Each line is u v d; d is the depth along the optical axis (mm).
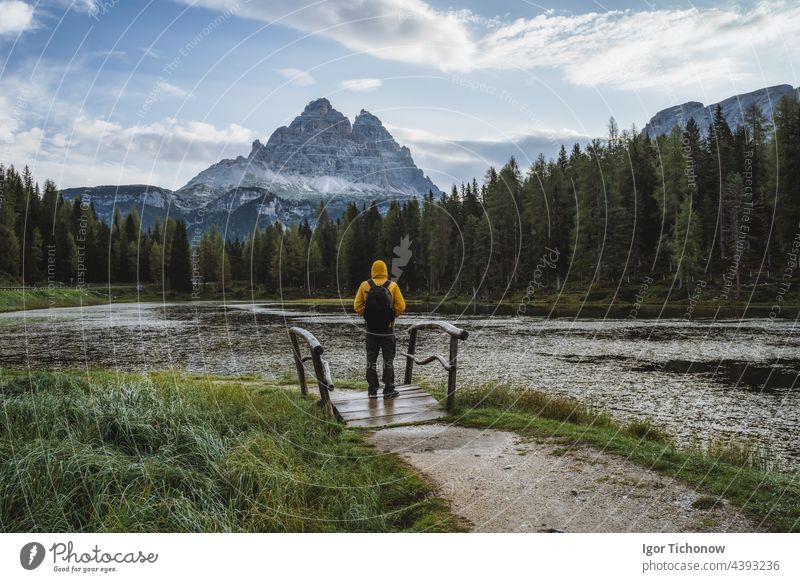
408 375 8531
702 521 3529
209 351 18688
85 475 3789
